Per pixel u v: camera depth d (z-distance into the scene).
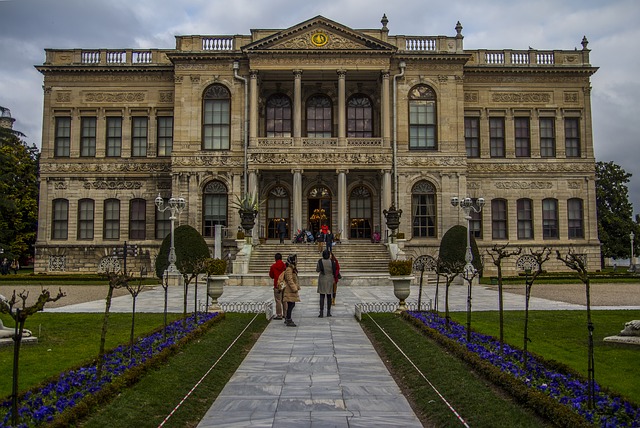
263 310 24.75
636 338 15.97
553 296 31.73
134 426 9.66
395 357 15.22
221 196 53.34
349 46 52.56
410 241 52.94
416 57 53.75
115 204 56.16
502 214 56.53
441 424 9.95
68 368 13.09
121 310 25.19
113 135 56.69
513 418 9.76
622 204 75.94
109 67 56.09
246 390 12.28
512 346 15.01
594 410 9.48
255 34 54.28
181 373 13.10
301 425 10.01
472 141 56.97
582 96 57.59
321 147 51.84
